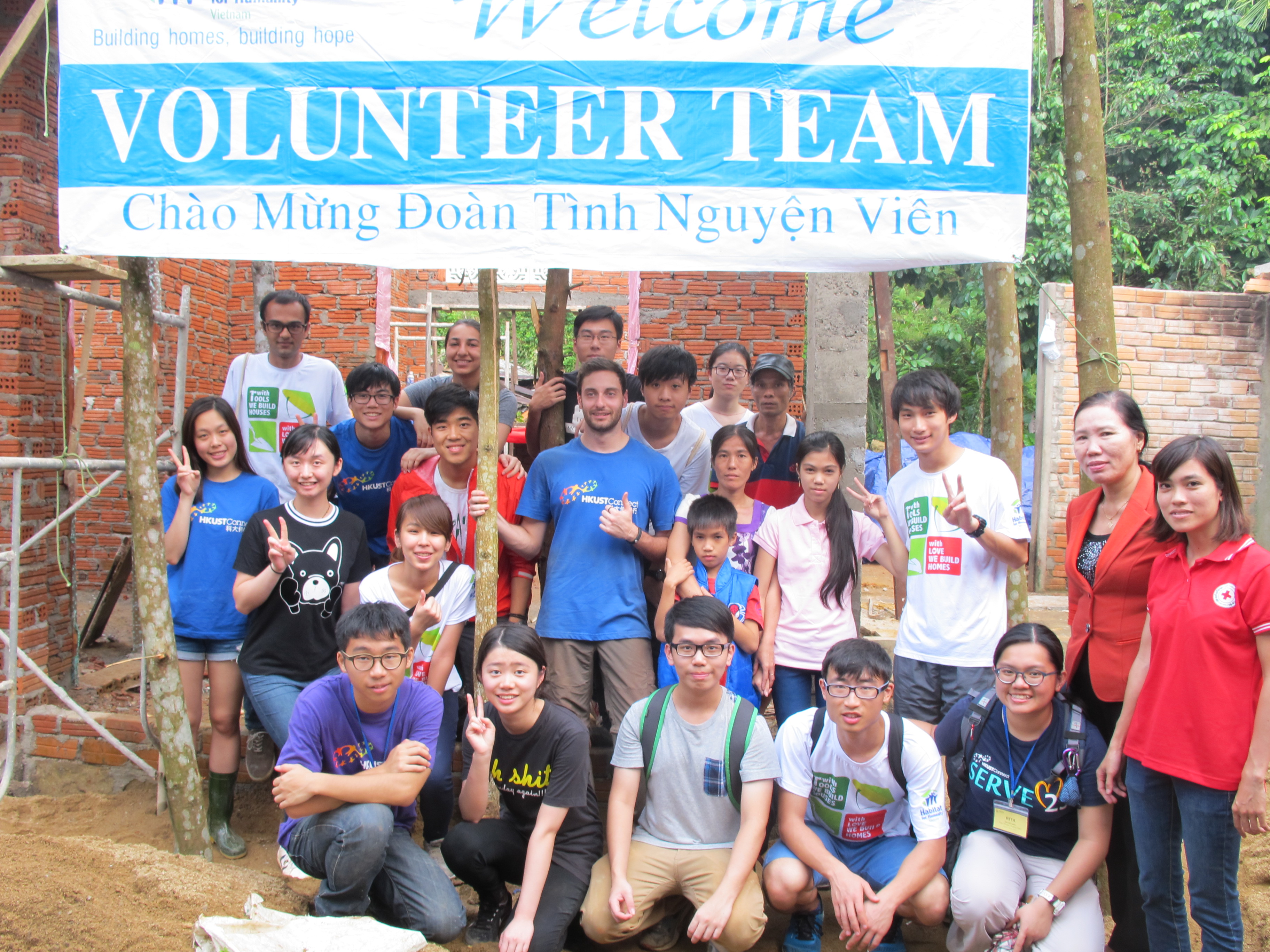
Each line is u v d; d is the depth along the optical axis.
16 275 4.02
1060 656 2.96
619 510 3.65
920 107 3.17
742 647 3.74
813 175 3.18
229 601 3.89
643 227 3.18
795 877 3.10
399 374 11.12
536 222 3.18
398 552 4.12
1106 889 3.49
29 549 4.50
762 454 4.78
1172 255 12.24
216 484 4.00
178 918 2.94
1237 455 9.46
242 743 4.54
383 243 3.19
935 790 3.07
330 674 3.22
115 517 7.46
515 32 3.15
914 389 3.60
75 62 3.21
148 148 3.21
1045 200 11.95
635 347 8.11
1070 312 9.36
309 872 3.13
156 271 3.77
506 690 3.05
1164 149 12.59
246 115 3.19
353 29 3.16
